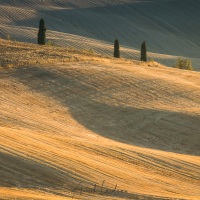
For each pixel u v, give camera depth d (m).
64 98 156.38
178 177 101.00
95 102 155.38
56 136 114.62
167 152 120.25
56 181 85.12
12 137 102.25
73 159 96.50
